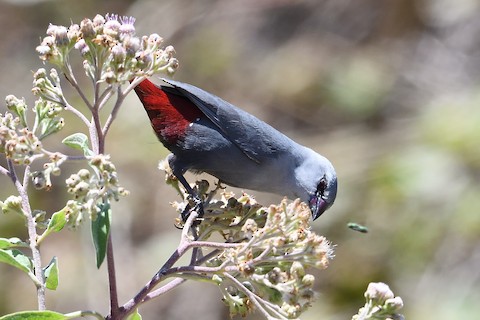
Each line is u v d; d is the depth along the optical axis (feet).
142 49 18.33
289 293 16.81
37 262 17.37
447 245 45.16
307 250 17.31
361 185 47.70
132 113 50.42
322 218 46.68
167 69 18.38
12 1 56.59
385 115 53.93
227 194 20.30
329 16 58.95
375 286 17.72
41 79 18.02
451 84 55.67
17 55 56.08
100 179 16.67
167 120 23.85
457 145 47.44
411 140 50.03
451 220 45.37
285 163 25.21
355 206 46.83
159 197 49.34
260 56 57.11
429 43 57.88
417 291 44.14
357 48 57.41
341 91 54.85
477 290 43.65
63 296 45.55
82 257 46.60
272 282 16.99
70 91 51.60
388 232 45.78
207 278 17.46
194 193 20.83
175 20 57.72
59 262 46.39
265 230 17.30
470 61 56.95
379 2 58.80
